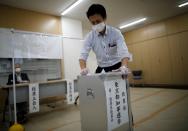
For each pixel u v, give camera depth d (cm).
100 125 105
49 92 336
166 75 628
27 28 442
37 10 458
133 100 411
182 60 583
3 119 301
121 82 115
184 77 578
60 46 496
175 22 599
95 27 133
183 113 268
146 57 695
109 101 103
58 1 410
